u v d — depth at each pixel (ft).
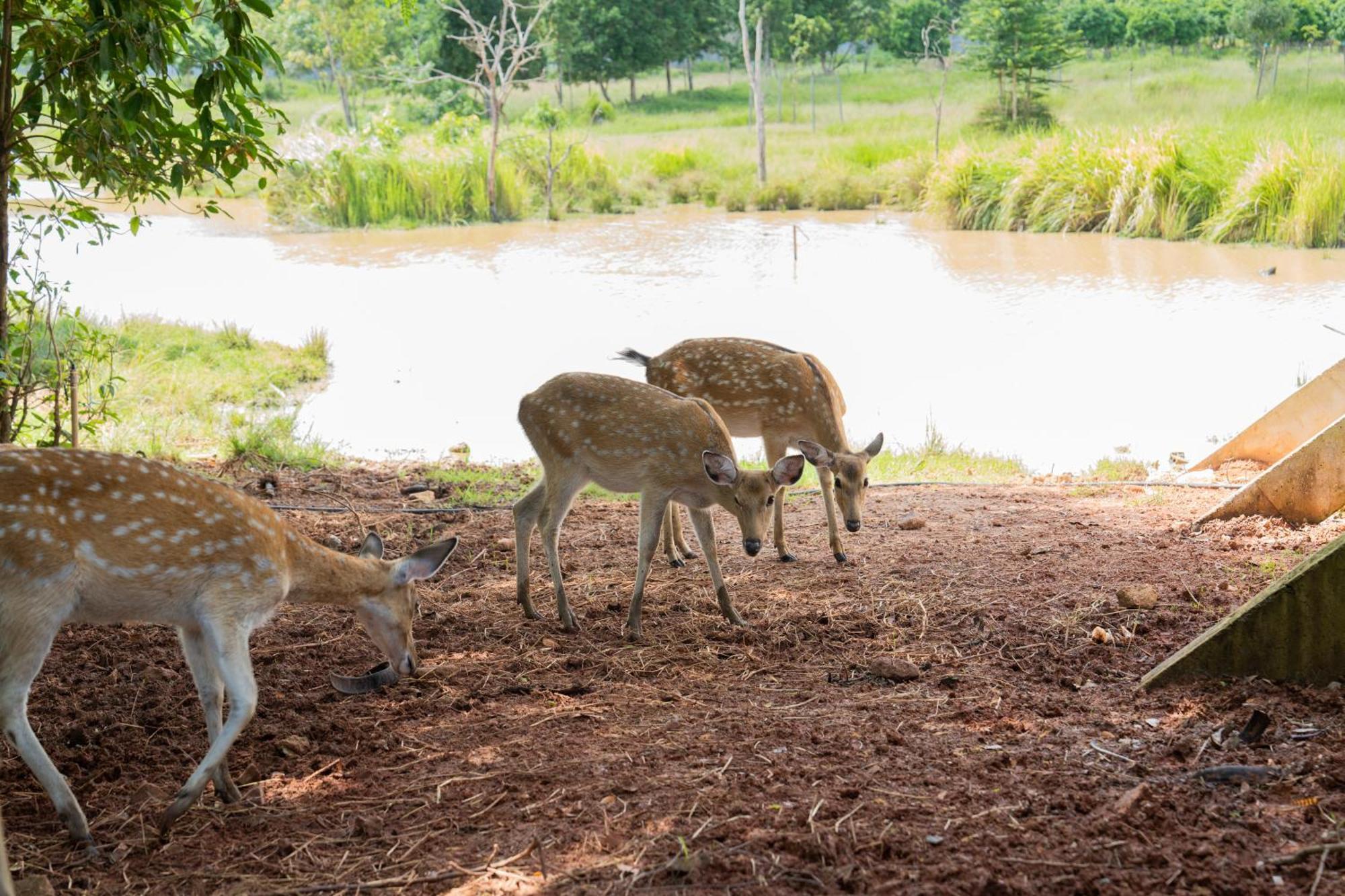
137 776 15.65
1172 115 124.26
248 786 15.26
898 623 21.36
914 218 102.68
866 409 44.42
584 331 59.41
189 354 52.42
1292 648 17.08
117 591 13.93
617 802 14.24
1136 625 20.47
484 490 32.42
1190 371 48.47
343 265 83.92
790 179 117.19
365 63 157.58
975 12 140.87
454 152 113.29
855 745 15.84
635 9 200.23
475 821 14.05
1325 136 94.79
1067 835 13.05
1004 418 42.65
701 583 24.48
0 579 12.95
